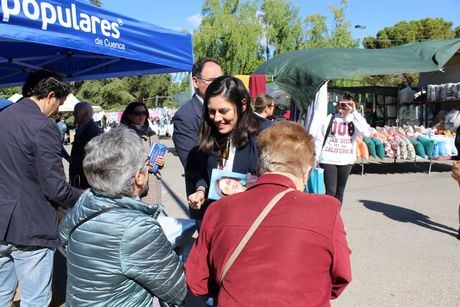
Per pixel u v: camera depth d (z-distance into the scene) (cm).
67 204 262
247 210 162
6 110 256
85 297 172
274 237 151
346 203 730
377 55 955
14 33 227
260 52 2755
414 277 411
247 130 243
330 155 569
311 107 866
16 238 251
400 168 1120
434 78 1427
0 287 267
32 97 266
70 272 178
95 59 471
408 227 575
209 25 2555
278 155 172
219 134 253
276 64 978
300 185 175
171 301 183
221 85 233
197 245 176
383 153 1020
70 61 484
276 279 144
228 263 154
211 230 170
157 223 179
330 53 938
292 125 184
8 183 249
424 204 704
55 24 254
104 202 174
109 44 303
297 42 2767
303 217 154
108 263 168
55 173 251
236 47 2527
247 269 149
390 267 437
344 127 566
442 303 359
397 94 1419
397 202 726
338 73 845
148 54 348
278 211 157
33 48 409
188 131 292
